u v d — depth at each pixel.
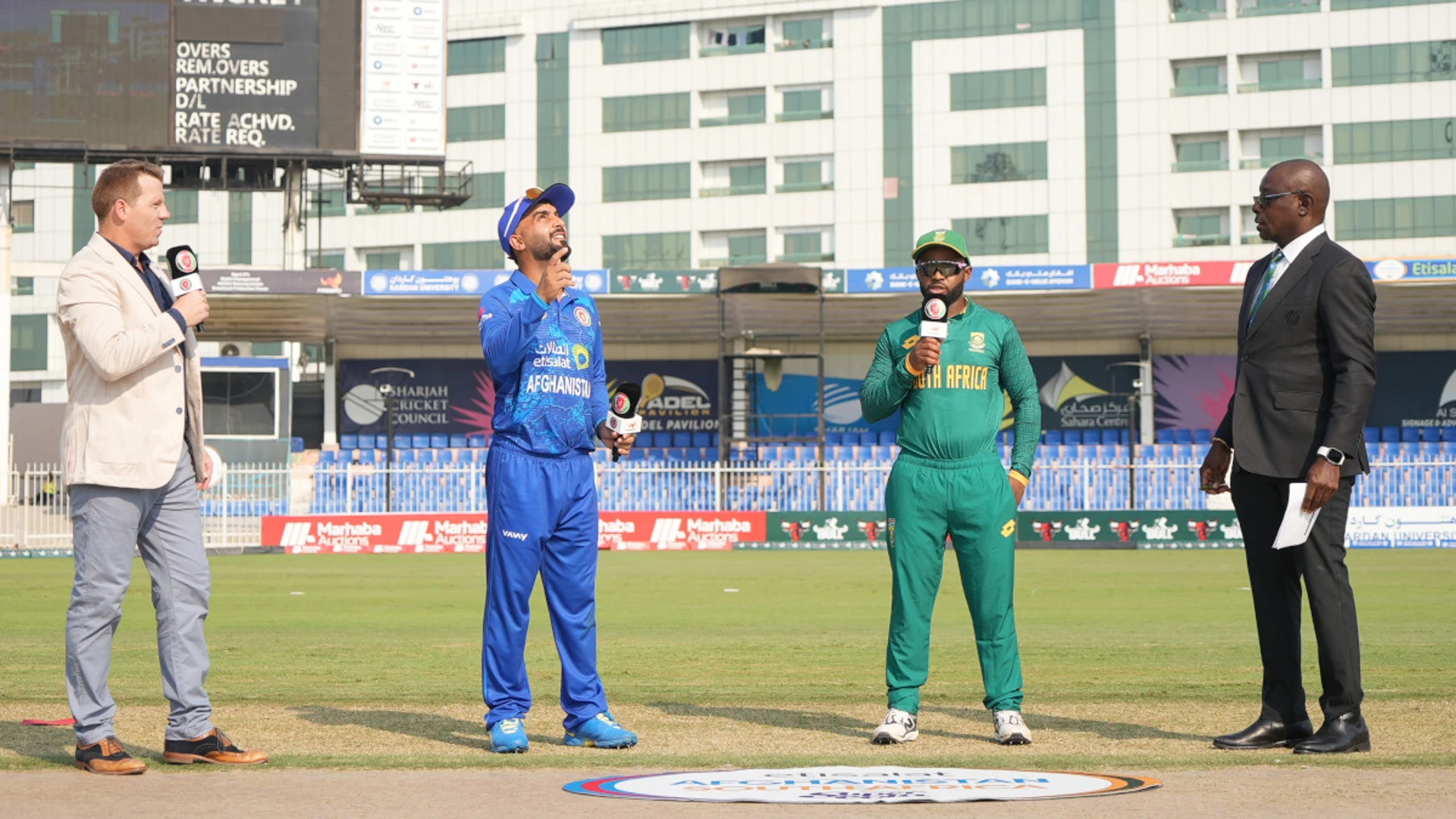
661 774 4.15
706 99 47.69
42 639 8.93
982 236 45.28
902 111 45.97
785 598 12.72
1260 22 43.28
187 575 4.53
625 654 8.01
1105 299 29.50
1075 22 44.75
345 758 4.46
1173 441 31.28
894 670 5.03
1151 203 44.06
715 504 24.73
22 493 23.08
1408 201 41.97
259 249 50.19
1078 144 44.62
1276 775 4.09
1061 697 6.11
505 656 4.78
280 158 26.42
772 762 4.41
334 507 25.86
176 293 4.55
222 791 3.88
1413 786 3.88
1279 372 4.89
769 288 28.05
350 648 8.45
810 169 46.72
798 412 32.44
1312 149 42.97
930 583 5.07
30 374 50.53
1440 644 8.22
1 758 4.50
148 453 4.41
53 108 25.06
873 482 26.56
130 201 4.56
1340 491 4.73
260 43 26.05
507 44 48.75
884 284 28.03
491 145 48.66
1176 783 3.96
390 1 26.97
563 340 4.94
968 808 3.58
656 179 47.72
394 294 27.95
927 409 5.13
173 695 4.44
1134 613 10.90
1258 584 4.91
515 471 4.82
